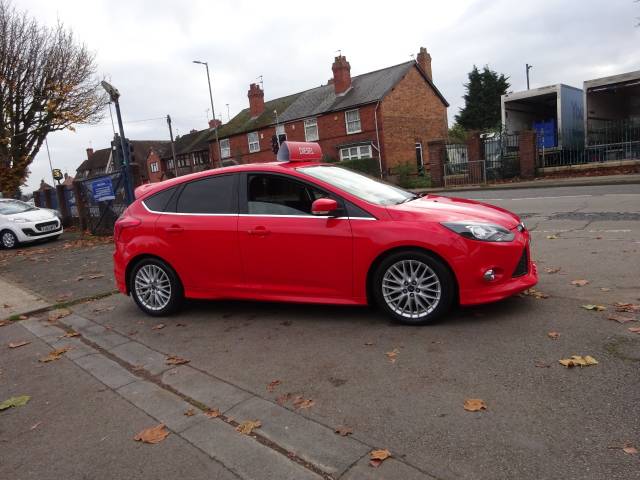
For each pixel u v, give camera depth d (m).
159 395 3.64
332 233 4.57
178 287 5.41
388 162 33.03
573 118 21.00
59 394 3.83
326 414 3.13
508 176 22.33
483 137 23.03
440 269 4.25
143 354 4.49
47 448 3.09
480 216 4.44
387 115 32.97
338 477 2.53
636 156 19.22
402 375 3.53
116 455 2.94
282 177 4.90
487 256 4.20
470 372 3.46
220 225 5.07
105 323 5.52
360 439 2.82
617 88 19.94
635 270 5.52
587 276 5.47
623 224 8.41
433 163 24.55
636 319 4.07
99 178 14.24
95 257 10.26
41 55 20.08
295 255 4.73
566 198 13.04
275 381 3.66
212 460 2.79
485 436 2.72
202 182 5.31
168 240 5.33
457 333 4.15
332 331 4.52
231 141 42.59
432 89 36.66
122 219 5.71
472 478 2.41
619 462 2.40
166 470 2.74
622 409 2.82
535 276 4.58
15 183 21.12
